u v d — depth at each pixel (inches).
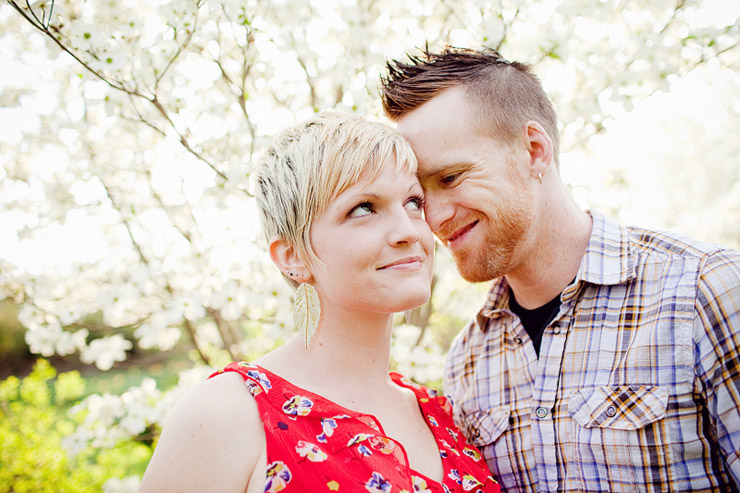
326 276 43.2
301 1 82.4
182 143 81.5
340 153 42.4
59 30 67.0
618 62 80.8
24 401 150.3
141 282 94.2
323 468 38.7
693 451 47.8
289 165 44.7
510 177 54.4
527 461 54.1
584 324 54.3
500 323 62.0
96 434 109.6
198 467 37.7
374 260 41.7
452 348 68.7
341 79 84.8
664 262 52.7
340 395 44.4
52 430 154.6
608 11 77.7
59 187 97.7
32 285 100.9
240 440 39.0
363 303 42.6
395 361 97.3
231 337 115.3
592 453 50.5
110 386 256.2
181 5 73.3
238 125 86.6
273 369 44.8
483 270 56.5
